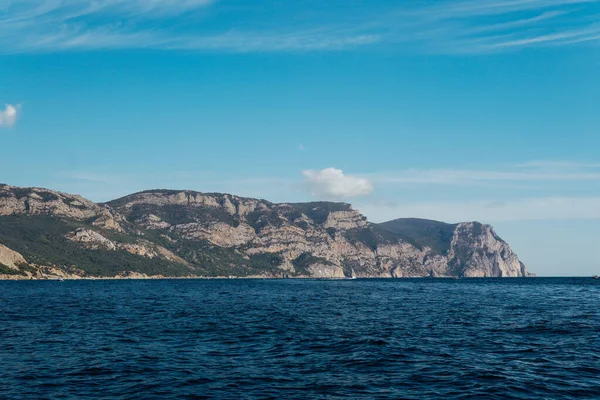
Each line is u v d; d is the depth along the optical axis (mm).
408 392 31625
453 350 45969
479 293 173875
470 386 32969
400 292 183250
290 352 45000
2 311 85188
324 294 165750
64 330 59906
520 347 47625
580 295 156500
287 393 31359
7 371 36875
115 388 32406
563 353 44406
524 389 32219
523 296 149625
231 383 33750
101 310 90000
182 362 40500
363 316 79812
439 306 103562
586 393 31375
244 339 52906
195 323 68312
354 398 30312
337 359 41688
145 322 69438
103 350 45844
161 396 30609
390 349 46375
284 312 87562
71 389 32094
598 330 59938
